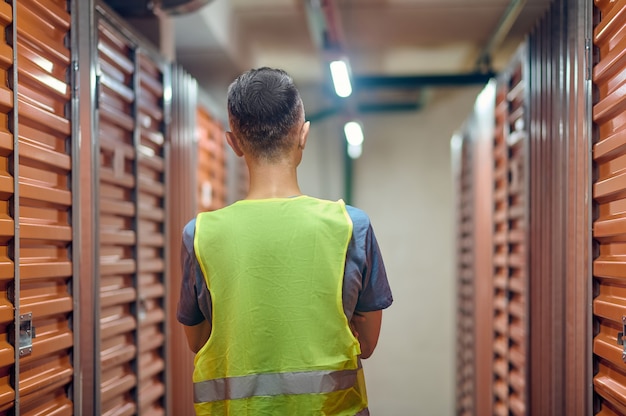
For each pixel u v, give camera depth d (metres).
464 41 7.50
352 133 8.04
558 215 3.27
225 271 1.91
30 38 2.52
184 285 2.00
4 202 2.28
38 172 2.57
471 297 6.86
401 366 9.40
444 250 9.41
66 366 2.75
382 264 2.02
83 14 3.00
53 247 2.68
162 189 4.16
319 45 6.81
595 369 2.67
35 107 2.52
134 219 3.64
